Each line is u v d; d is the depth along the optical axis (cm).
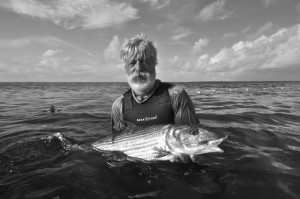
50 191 75
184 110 109
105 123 186
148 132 102
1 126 183
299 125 171
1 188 78
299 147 117
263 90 793
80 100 413
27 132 158
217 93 609
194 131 95
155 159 99
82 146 115
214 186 78
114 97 485
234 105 299
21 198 72
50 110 262
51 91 799
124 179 83
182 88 113
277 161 98
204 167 93
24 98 470
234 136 136
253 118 195
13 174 88
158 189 77
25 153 110
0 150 115
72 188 77
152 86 111
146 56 106
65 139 128
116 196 73
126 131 107
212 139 93
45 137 135
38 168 93
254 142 126
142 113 112
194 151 94
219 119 194
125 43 110
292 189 76
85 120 200
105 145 109
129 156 103
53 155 107
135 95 115
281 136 137
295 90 797
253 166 93
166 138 97
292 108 264
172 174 87
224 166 94
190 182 81
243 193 74
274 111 234
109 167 93
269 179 82
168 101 110
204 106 289
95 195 73
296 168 91
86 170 90
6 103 364
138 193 75
